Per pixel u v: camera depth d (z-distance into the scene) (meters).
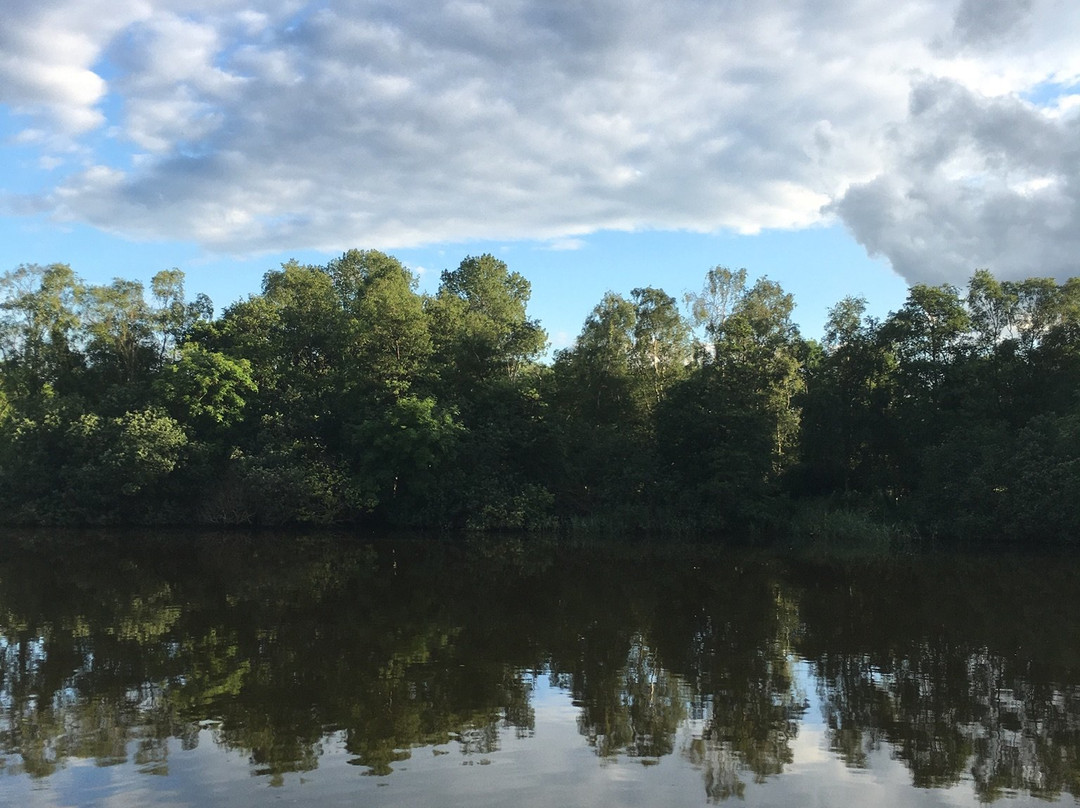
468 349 43.38
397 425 38.09
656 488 39.56
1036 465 32.75
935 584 22.97
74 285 47.72
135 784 8.59
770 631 16.59
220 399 40.28
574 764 9.27
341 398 41.41
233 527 38.91
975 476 34.16
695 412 39.34
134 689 12.10
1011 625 17.28
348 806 8.05
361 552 30.17
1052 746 9.99
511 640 15.59
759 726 10.71
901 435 39.12
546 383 44.09
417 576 23.91
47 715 10.90
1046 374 37.09
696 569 26.14
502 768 9.12
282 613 18.00
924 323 39.62
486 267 55.06
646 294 45.72
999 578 24.11
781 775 9.02
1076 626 17.12
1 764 9.17
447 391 42.25
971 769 9.25
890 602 20.03
